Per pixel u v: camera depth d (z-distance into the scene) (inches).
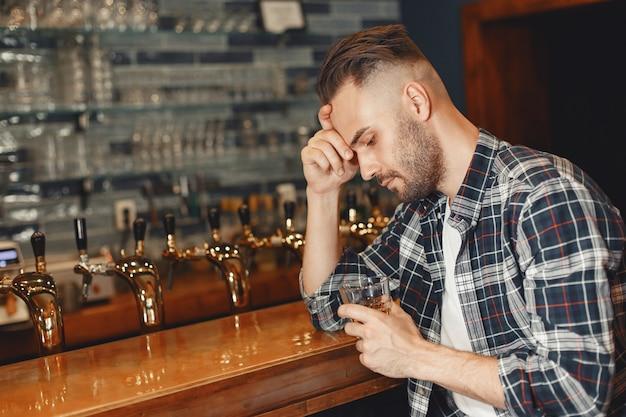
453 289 70.7
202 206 175.2
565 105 185.5
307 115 192.5
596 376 56.9
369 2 200.7
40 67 158.1
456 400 71.0
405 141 65.9
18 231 159.5
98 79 158.9
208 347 70.4
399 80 65.6
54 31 152.9
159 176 172.6
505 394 59.1
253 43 185.8
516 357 60.6
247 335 73.8
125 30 159.0
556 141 186.1
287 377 65.7
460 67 179.9
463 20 176.2
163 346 71.9
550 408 58.2
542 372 58.2
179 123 173.3
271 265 159.9
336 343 69.5
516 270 62.8
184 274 159.0
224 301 141.0
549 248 58.5
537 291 59.2
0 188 157.6
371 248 78.3
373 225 100.9
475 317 66.3
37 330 75.9
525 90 180.2
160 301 82.8
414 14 193.2
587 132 187.2
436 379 62.0
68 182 164.6
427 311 72.6
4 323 112.9
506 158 65.1
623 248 61.0
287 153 187.3
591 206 59.1
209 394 61.1
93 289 134.2
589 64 184.9
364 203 171.9
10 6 148.3
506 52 177.2
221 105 175.6
